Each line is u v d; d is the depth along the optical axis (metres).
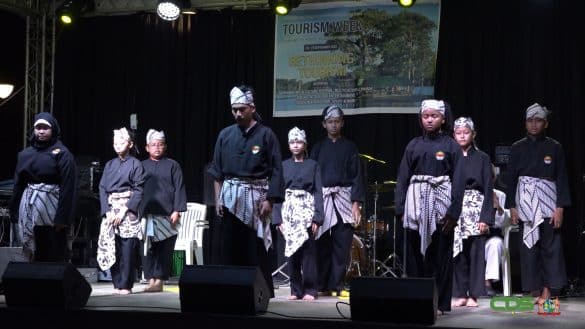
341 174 6.54
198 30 10.10
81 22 10.38
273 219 6.13
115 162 6.59
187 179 9.99
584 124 8.80
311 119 9.62
